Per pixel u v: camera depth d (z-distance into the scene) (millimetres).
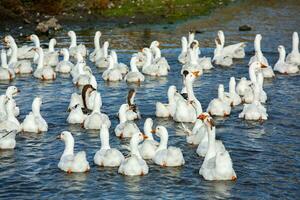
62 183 24578
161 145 27047
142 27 61406
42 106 35219
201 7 70625
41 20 63094
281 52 43719
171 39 55719
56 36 57406
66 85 40312
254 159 27094
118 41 54844
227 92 37188
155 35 57531
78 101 34281
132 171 25109
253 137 29875
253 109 32406
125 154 27547
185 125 31828
